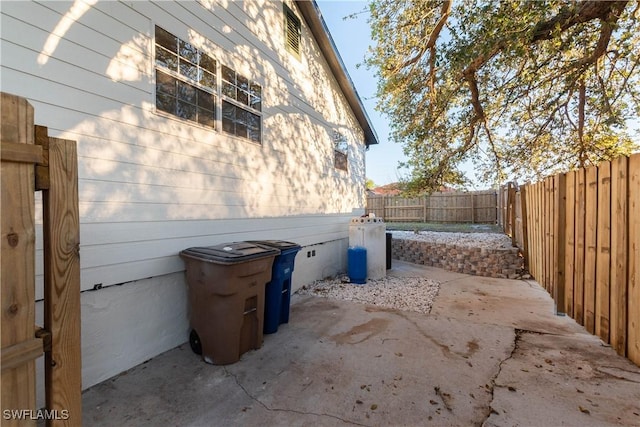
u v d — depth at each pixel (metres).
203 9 3.55
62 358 1.35
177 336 3.25
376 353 3.04
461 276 6.58
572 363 2.74
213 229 3.65
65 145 1.38
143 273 2.88
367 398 2.30
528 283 5.77
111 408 2.20
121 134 2.69
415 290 5.45
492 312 4.21
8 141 1.12
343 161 7.64
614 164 2.84
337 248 7.21
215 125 3.71
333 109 7.09
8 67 2.04
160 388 2.46
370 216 6.45
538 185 5.23
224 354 2.83
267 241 3.92
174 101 3.20
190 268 3.04
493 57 5.23
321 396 2.33
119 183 2.68
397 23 5.93
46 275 1.33
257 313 3.13
